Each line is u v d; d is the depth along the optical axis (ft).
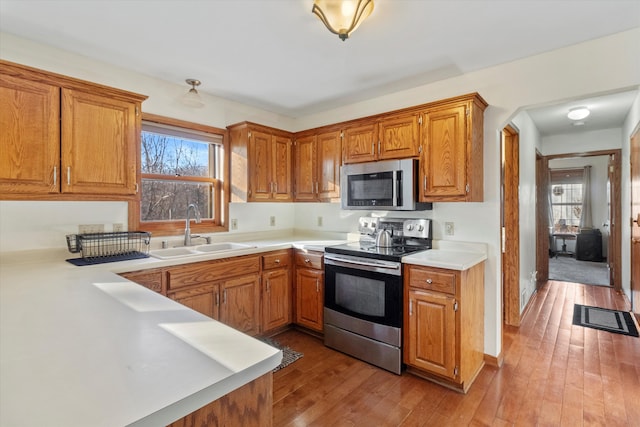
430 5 5.59
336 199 10.18
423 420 6.06
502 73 7.95
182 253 8.91
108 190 7.00
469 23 6.16
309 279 9.69
